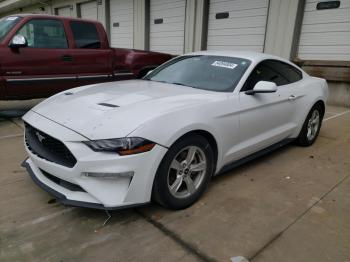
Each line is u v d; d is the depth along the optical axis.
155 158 2.44
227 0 10.10
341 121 6.43
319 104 4.74
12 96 5.38
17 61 5.26
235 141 3.24
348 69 7.81
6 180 3.28
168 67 4.14
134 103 2.75
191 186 2.84
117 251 2.25
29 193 3.02
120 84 3.69
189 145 2.70
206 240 2.40
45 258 2.16
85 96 3.09
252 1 9.45
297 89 4.20
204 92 3.20
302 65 8.55
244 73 3.45
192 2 10.90
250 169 3.79
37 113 2.92
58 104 2.97
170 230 2.51
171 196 2.66
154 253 2.24
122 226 2.54
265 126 3.63
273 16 9.00
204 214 2.75
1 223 2.53
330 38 8.21
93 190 2.36
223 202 2.96
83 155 2.32
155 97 2.95
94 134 2.35
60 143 2.48
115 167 2.31
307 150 4.56
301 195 3.17
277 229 2.57
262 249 2.32
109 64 6.51
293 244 2.39
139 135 2.35
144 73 7.20
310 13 8.45
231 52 3.97
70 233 2.44
